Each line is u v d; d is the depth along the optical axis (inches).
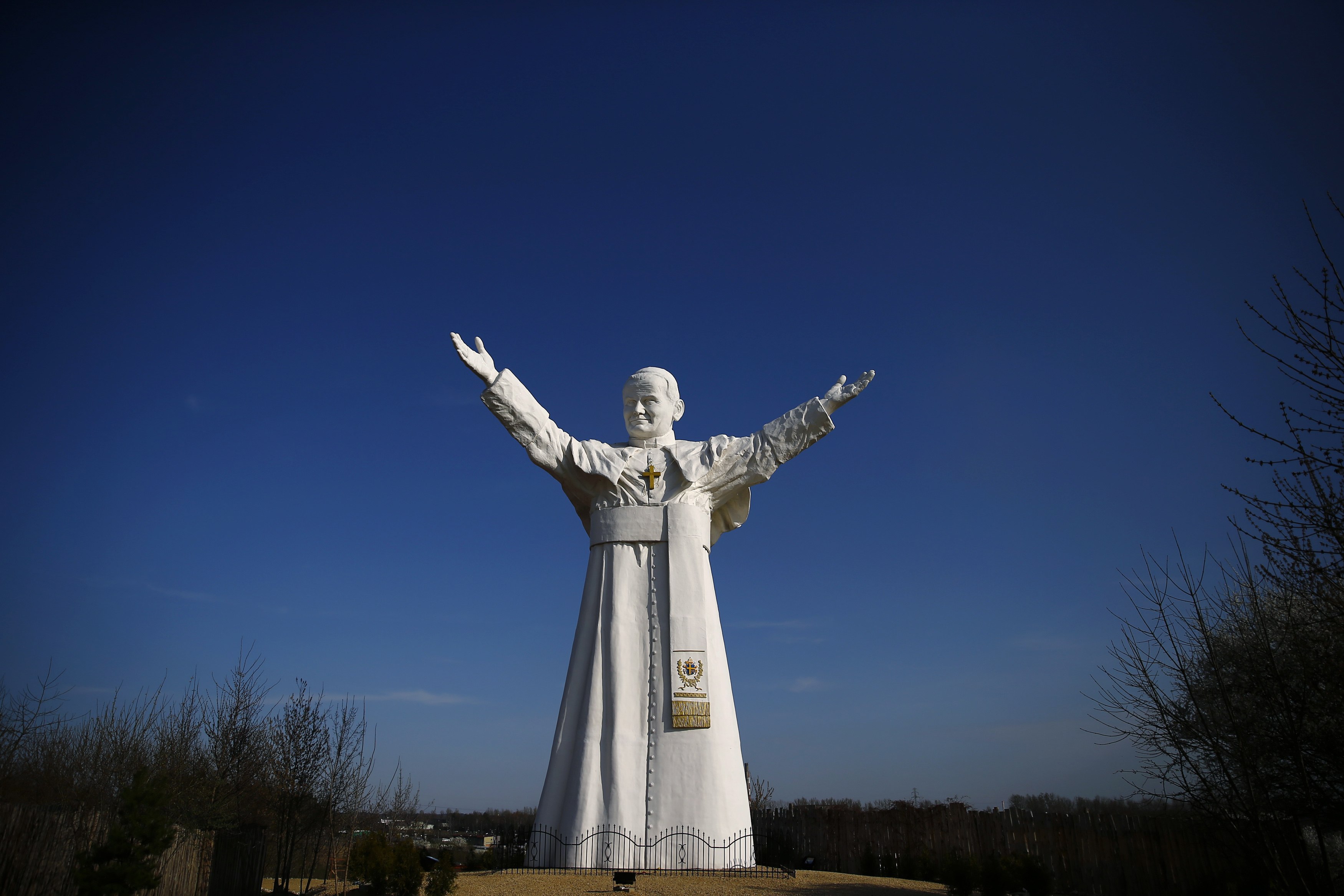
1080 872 767.7
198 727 1053.2
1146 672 501.4
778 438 891.4
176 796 862.5
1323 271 422.6
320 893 947.3
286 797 979.9
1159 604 506.9
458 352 852.0
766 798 1478.8
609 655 837.8
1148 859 705.6
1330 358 418.3
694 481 874.8
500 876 730.8
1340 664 469.1
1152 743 553.6
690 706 817.5
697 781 797.2
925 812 961.5
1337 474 414.0
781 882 729.6
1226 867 640.4
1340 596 437.1
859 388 890.1
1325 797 519.5
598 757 810.8
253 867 780.0
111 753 868.0
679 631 836.0
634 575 863.7
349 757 1032.8
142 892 598.9
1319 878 502.0
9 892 501.4
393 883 656.4
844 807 1137.4
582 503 928.9
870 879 810.2
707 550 892.0
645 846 781.3
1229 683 562.3
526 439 878.4
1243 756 459.5
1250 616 553.9
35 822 522.9
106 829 557.0
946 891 737.0
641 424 930.7
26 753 780.0
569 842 784.3
